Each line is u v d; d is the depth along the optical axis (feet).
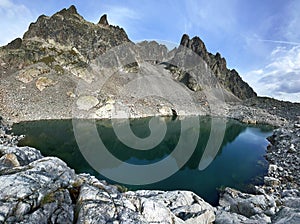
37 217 16.75
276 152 86.43
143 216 21.38
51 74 213.46
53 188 20.36
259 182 59.77
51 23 299.38
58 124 138.62
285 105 293.84
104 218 18.44
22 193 17.89
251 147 101.55
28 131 113.80
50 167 23.52
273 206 35.53
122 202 21.42
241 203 36.99
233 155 86.07
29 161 30.50
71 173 24.54
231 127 168.35
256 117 221.66
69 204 19.92
